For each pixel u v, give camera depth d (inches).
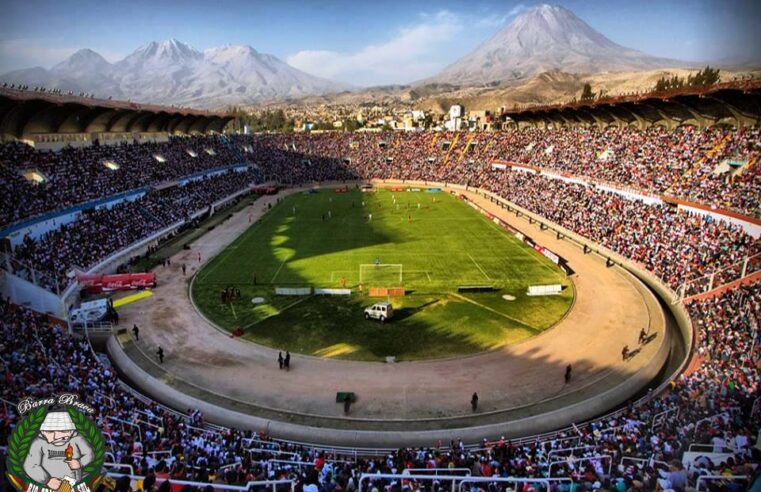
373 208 3961.6
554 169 3905.0
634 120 3764.8
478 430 1144.2
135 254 2608.3
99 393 1138.7
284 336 1669.5
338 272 2343.8
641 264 2256.4
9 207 2150.6
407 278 2247.8
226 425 1205.1
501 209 3818.9
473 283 2175.2
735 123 2869.1
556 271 2319.1
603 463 828.6
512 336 1652.3
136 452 885.8
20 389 1039.0
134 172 3383.4
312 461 923.4
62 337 1448.1
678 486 609.3
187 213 3405.5
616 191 3078.2
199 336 1675.7
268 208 3973.9
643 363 1461.6
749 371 1175.0
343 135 6082.7
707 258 1975.9
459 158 5403.5
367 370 1438.2
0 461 597.3
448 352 1544.0
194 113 4471.0
